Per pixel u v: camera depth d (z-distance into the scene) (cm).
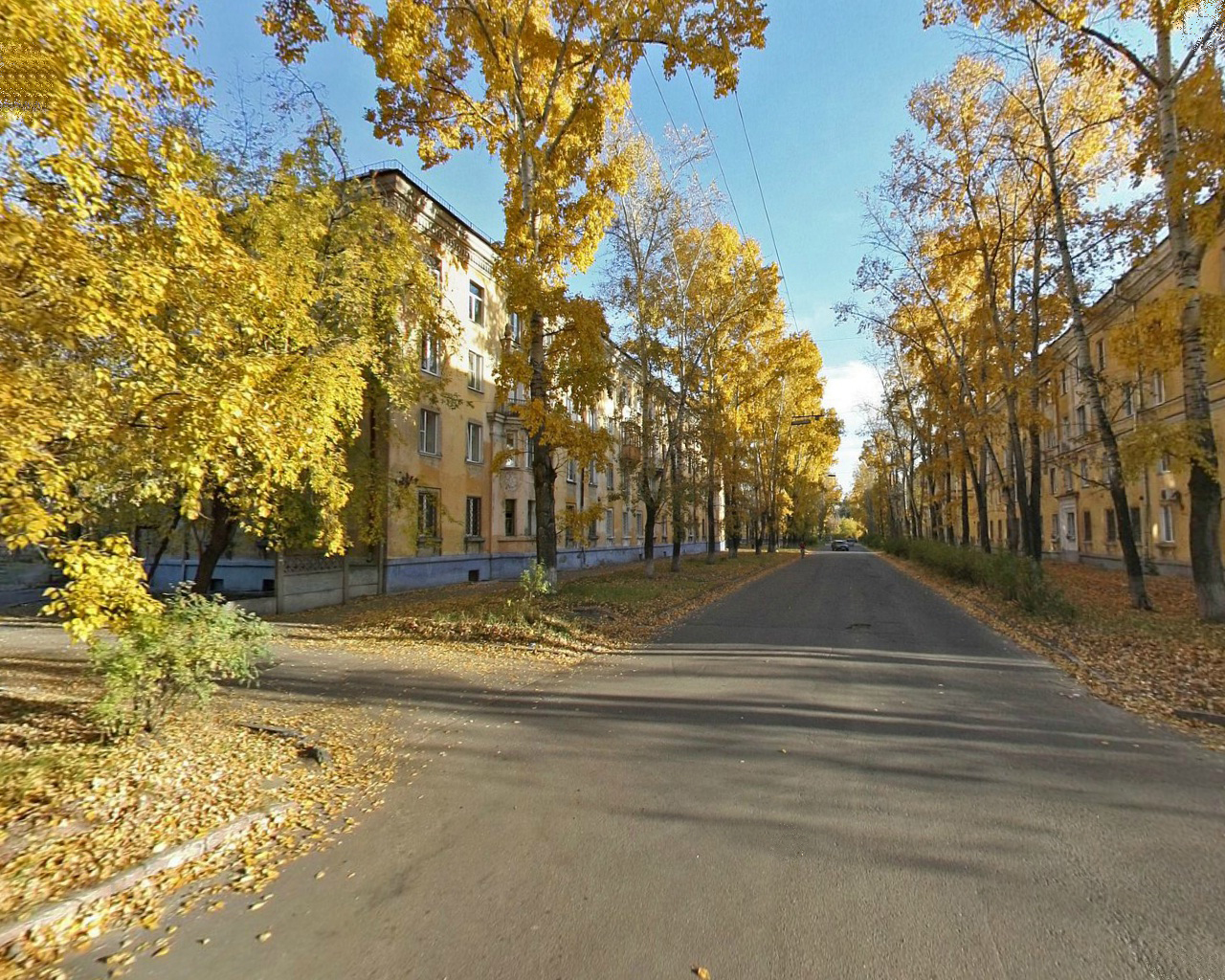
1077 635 1115
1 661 1007
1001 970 279
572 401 1595
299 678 888
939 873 362
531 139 1495
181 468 564
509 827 433
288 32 1205
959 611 1534
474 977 282
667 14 1290
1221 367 1091
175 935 321
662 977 279
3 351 479
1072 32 1205
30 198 469
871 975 278
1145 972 277
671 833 418
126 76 464
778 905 332
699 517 5812
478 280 2722
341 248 1385
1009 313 2077
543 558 1548
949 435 2642
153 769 517
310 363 977
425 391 1745
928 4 1373
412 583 2280
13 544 431
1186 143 1148
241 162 1259
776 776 511
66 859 383
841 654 996
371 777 528
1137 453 1173
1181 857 378
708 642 1124
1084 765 531
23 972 295
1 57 405
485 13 1427
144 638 550
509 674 909
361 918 331
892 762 539
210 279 565
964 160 1780
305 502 1488
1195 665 856
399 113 1438
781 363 2942
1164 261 2073
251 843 420
